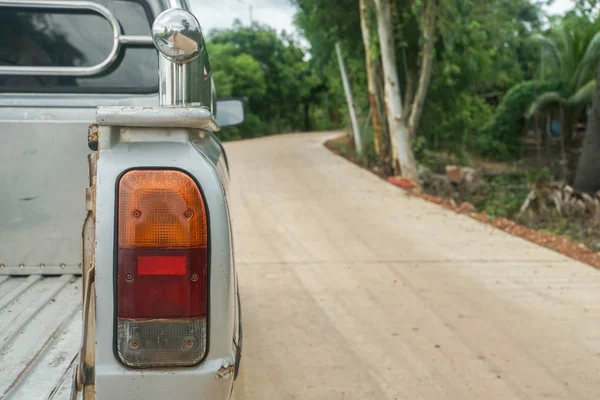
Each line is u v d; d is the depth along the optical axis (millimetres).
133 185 1748
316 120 53031
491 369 4523
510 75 27547
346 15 18109
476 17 16859
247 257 7688
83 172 2688
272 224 9695
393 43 15641
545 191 11055
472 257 7805
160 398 1760
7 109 2756
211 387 1778
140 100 3133
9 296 2461
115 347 1748
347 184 14164
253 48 48469
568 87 19656
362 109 20656
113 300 1744
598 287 6543
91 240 1842
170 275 1757
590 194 11703
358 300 6059
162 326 1758
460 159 21406
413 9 14688
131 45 3223
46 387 1845
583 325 5410
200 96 2293
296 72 49562
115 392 1747
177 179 1764
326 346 4914
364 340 5047
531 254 8000
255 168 16938
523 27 23797
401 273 7039
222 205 1803
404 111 17016
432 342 5012
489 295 6242
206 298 1779
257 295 6195
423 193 13508
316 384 4266
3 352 2020
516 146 23281
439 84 18250
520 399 4082
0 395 1800
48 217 2693
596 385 4285
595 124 11672
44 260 2705
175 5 3232
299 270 7129
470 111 23359
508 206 11992
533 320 5531
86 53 3396
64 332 2152
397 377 4387
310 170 16641
